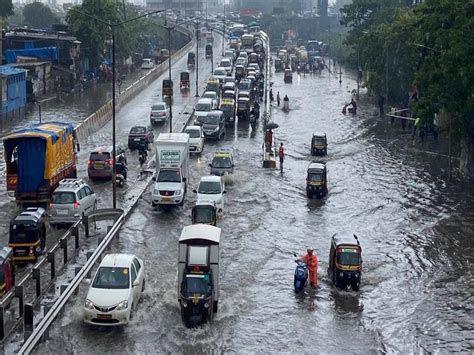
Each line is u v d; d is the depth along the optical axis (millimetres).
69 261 44094
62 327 34969
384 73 114812
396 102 114375
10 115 105062
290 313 38562
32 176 55344
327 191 65938
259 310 38812
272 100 125688
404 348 34969
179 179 58719
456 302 40750
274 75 179250
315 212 59375
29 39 136875
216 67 158875
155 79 146750
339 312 38969
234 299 40094
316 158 82000
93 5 149250
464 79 65375
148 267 44281
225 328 36219
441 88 68625
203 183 58312
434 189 67500
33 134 54812
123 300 34969
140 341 34000
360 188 67938
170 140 60125
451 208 60781
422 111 71188
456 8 70812
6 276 37031
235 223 55375
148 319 36375
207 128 88938
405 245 51031
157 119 96312
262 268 45594
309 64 197625
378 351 34469
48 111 111375
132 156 77500
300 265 41500
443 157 82125
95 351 32750
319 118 111375
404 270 45938
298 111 118625
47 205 55969
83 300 37844
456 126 70312
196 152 79500
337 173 74438
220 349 33875
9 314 35781
